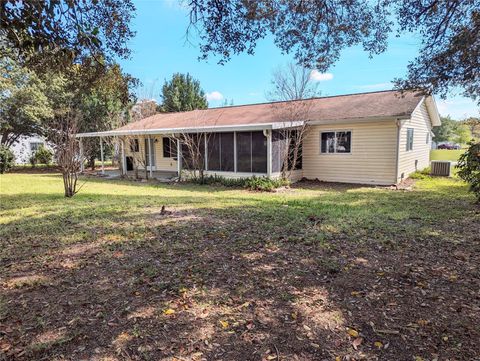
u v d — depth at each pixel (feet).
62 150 31.42
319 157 43.09
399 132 36.99
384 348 7.51
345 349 7.47
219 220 20.03
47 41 10.07
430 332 8.11
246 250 14.34
